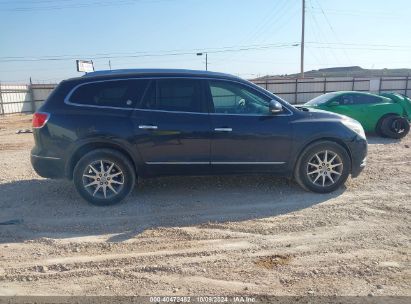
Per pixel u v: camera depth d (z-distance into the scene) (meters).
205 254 3.77
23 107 31.44
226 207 5.10
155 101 5.17
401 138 11.30
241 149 5.28
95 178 5.11
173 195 5.60
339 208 4.98
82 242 4.09
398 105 11.28
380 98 11.45
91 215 4.86
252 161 5.35
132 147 5.08
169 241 4.10
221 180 6.29
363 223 4.48
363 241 4.00
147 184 6.11
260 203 5.23
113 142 5.05
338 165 5.55
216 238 4.15
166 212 4.95
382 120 11.22
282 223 4.53
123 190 5.19
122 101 5.14
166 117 5.13
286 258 3.66
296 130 5.36
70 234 4.31
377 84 35.53
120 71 5.34
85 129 4.99
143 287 3.18
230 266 3.51
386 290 3.08
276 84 34.50
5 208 5.15
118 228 4.46
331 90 35.09
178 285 3.20
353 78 35.06
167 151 5.16
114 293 3.09
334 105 11.12
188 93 5.23
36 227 4.50
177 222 4.62
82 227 4.49
